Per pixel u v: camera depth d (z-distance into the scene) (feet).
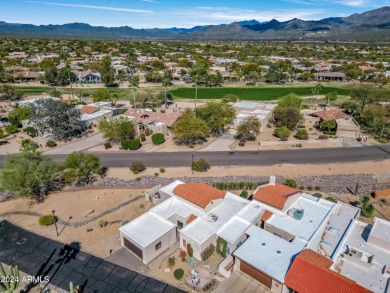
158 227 120.06
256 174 185.68
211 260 112.78
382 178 180.45
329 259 97.81
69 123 244.63
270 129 275.18
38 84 494.18
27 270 108.99
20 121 280.92
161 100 382.22
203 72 539.70
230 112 256.11
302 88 488.85
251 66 577.02
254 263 97.04
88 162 167.94
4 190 164.14
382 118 249.34
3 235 128.57
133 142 223.30
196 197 132.57
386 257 104.42
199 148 228.43
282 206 126.11
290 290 90.84
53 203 153.89
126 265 111.14
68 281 104.12
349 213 132.57
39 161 158.81
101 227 133.49
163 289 100.53
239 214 126.11
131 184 173.06
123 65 638.53
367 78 545.44
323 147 229.25
